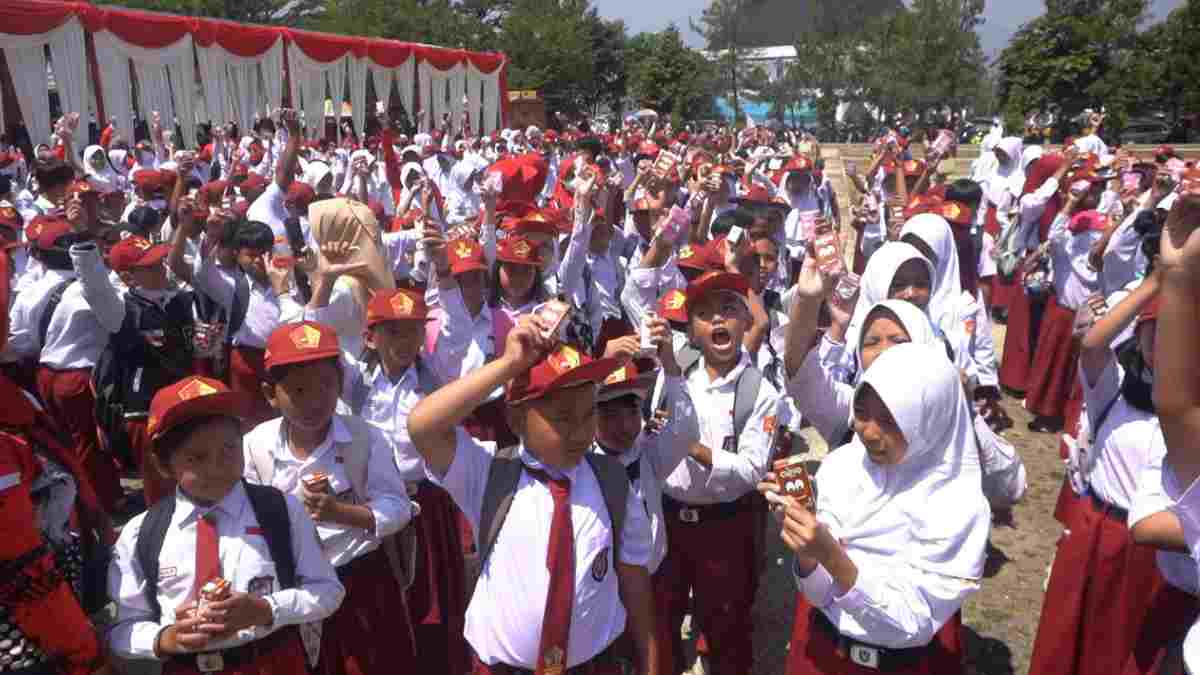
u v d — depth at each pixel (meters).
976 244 10.74
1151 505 2.73
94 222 7.69
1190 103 27.62
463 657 4.29
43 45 16.28
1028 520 6.25
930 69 35.56
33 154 16.33
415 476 4.18
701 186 8.32
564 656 2.62
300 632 3.14
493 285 5.19
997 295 11.09
